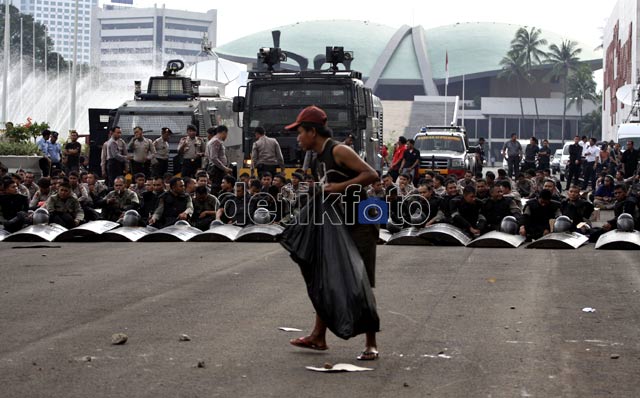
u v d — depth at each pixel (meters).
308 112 8.06
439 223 18.34
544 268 14.07
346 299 7.68
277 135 25.73
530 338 8.88
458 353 8.24
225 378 7.34
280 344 8.58
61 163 32.06
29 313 10.11
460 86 180.25
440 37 183.38
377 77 177.38
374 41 181.62
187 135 27.34
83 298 11.12
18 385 7.08
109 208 20.39
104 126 31.42
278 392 6.94
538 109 162.38
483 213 18.64
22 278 12.84
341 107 25.52
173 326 9.41
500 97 171.88
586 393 6.95
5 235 18.64
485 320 9.80
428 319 9.86
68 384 7.12
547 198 18.34
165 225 19.58
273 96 25.78
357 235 8.12
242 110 25.92
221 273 13.39
